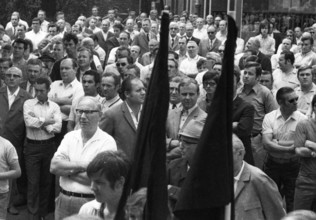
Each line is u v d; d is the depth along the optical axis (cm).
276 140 1116
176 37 2298
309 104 1264
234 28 384
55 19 3769
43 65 1395
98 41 2302
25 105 1190
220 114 386
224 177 387
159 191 405
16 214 1221
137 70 1270
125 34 2080
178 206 391
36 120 1173
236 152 690
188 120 979
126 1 4181
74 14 3888
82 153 860
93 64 1448
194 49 1769
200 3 3731
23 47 1477
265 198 700
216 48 2252
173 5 4338
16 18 2669
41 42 2134
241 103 1050
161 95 409
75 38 1524
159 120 408
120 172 565
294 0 3534
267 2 3541
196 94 984
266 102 1179
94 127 869
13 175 985
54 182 1211
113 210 573
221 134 386
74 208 851
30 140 1190
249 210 695
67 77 1248
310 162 1000
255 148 1162
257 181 696
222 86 388
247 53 1602
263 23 2541
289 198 1127
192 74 1619
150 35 2383
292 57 1480
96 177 568
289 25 3466
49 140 1194
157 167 405
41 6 3803
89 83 1146
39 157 1189
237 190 697
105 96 1110
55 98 1248
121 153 581
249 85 1184
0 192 982
